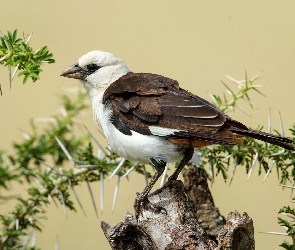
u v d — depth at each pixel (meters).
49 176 10.14
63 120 10.95
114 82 11.11
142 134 10.29
